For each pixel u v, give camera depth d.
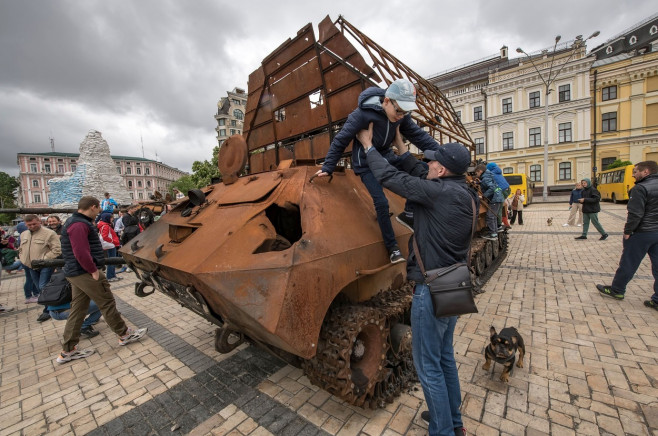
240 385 3.01
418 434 2.29
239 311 1.91
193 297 2.33
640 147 26.67
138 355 3.78
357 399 2.29
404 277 3.12
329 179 2.84
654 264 4.09
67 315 4.50
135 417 2.69
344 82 3.90
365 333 2.50
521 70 29.59
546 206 22.06
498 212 6.09
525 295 4.88
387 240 2.64
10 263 8.84
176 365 3.47
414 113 4.20
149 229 3.62
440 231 1.97
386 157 2.70
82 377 3.39
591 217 8.80
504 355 2.72
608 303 4.39
